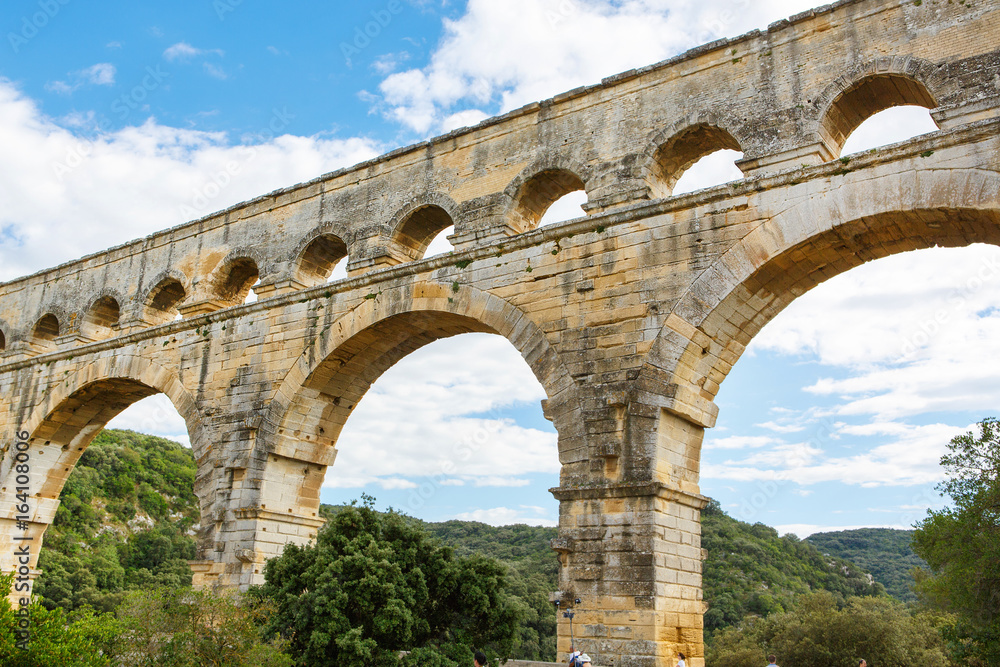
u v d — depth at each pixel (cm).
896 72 2383
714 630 7638
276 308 3488
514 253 2862
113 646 2009
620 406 2470
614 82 2919
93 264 4553
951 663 5575
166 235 4216
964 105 2220
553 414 2609
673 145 2773
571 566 2425
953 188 2145
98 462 10400
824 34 2548
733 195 2488
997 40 2258
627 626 2275
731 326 2514
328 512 3503
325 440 3444
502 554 8506
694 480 2552
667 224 2581
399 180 3394
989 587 3497
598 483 2452
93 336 4484
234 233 3897
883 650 6016
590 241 2708
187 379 3675
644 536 2328
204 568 3281
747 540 9606
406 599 2475
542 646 5534
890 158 2258
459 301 2938
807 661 6181
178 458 12112
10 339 4809
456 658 2483
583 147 2920
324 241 3600
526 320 2755
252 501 3241
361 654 2262
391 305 3114
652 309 2528
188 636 2014
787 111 2538
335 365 3294
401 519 2728
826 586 9431
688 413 2498
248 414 3394
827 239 2350
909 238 2336
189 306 3875
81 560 7925
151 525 10056
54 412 4306
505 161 3102
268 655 2102
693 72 2766
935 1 2384
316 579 2467
